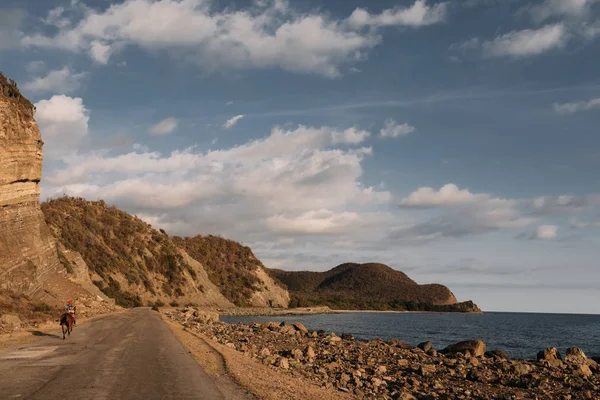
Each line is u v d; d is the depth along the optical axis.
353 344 35.34
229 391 12.18
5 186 43.38
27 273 44.00
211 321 50.41
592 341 62.66
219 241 173.38
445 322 129.00
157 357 17.77
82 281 65.38
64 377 12.96
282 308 157.62
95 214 112.38
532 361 29.38
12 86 46.31
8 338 22.39
